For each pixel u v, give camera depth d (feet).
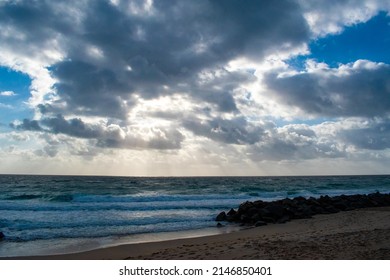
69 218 67.67
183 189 168.55
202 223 66.33
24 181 236.02
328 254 30.99
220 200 112.68
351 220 63.98
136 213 77.46
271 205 73.97
